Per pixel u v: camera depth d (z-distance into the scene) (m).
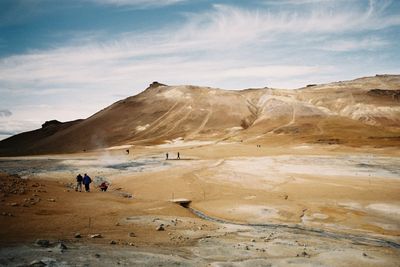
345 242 20.12
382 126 164.38
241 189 40.25
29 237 14.16
